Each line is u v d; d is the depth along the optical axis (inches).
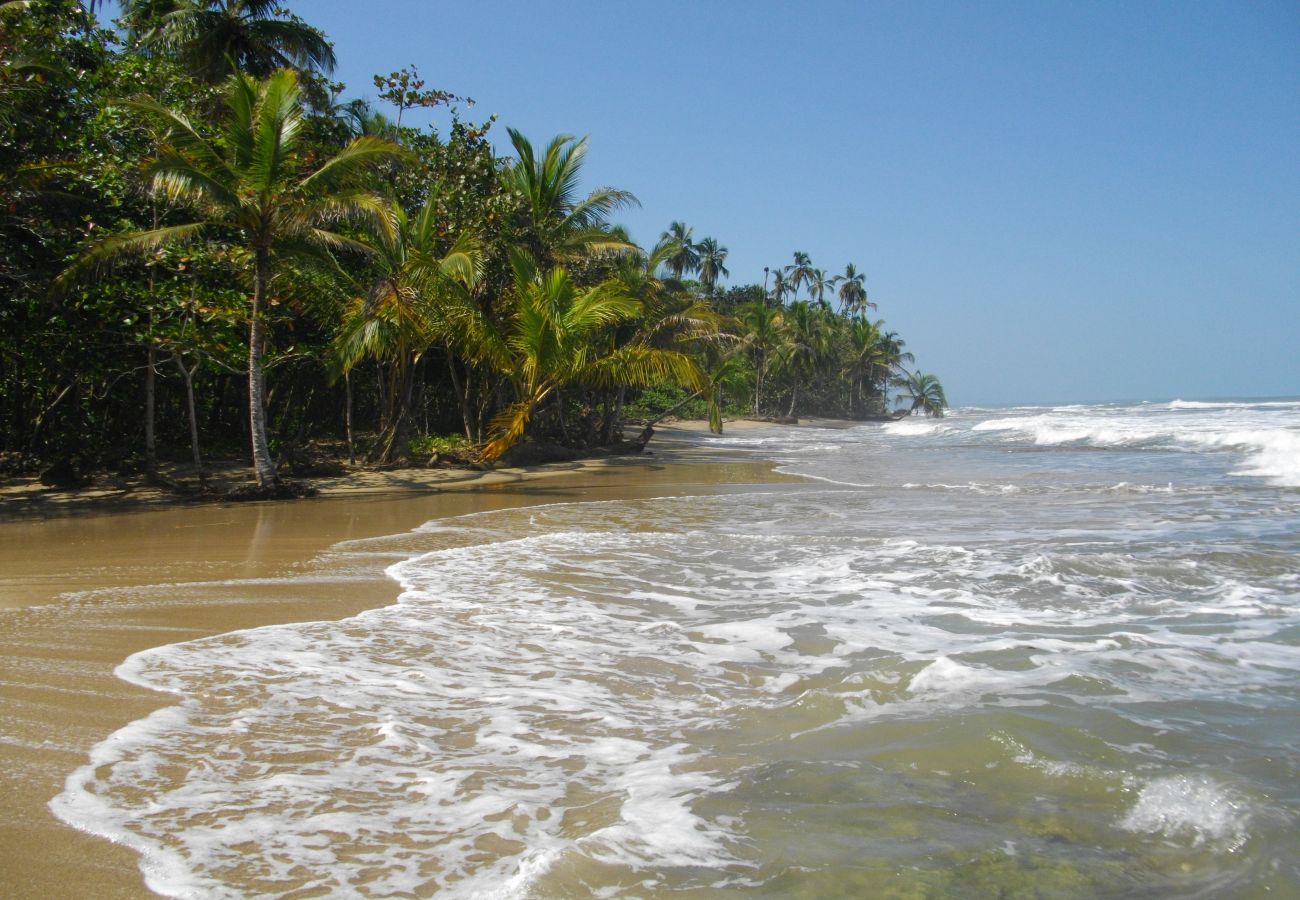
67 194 657.6
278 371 1027.9
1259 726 168.6
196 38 917.8
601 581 320.8
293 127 600.1
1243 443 1056.2
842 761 153.9
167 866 117.8
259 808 135.4
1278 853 119.2
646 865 118.5
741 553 379.9
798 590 304.8
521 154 1040.2
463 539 422.9
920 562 352.5
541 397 889.5
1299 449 983.6
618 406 1293.1
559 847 122.6
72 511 549.3
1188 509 511.5
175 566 347.9
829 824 130.7
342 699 187.0
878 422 3213.6
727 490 668.7
